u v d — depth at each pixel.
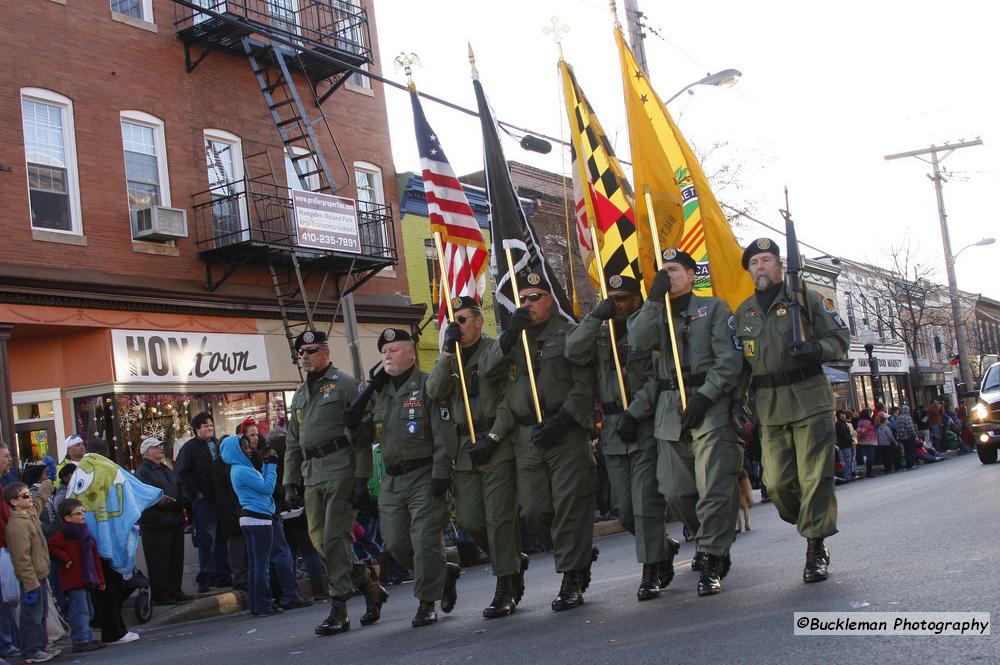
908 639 4.79
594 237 8.84
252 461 11.98
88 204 17.97
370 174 24.09
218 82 20.70
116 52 18.89
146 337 18.38
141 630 11.51
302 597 12.55
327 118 22.92
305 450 8.56
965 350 42.16
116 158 18.56
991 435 23.06
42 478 12.34
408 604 10.48
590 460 7.65
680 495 7.18
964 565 6.75
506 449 7.82
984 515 10.04
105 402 17.78
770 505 20.44
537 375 7.61
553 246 28.56
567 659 5.45
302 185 21.42
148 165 19.22
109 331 17.80
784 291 7.10
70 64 18.06
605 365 7.71
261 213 20.83
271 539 11.65
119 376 17.77
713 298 7.25
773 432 7.12
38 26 17.64
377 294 23.58
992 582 5.95
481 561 16.12
